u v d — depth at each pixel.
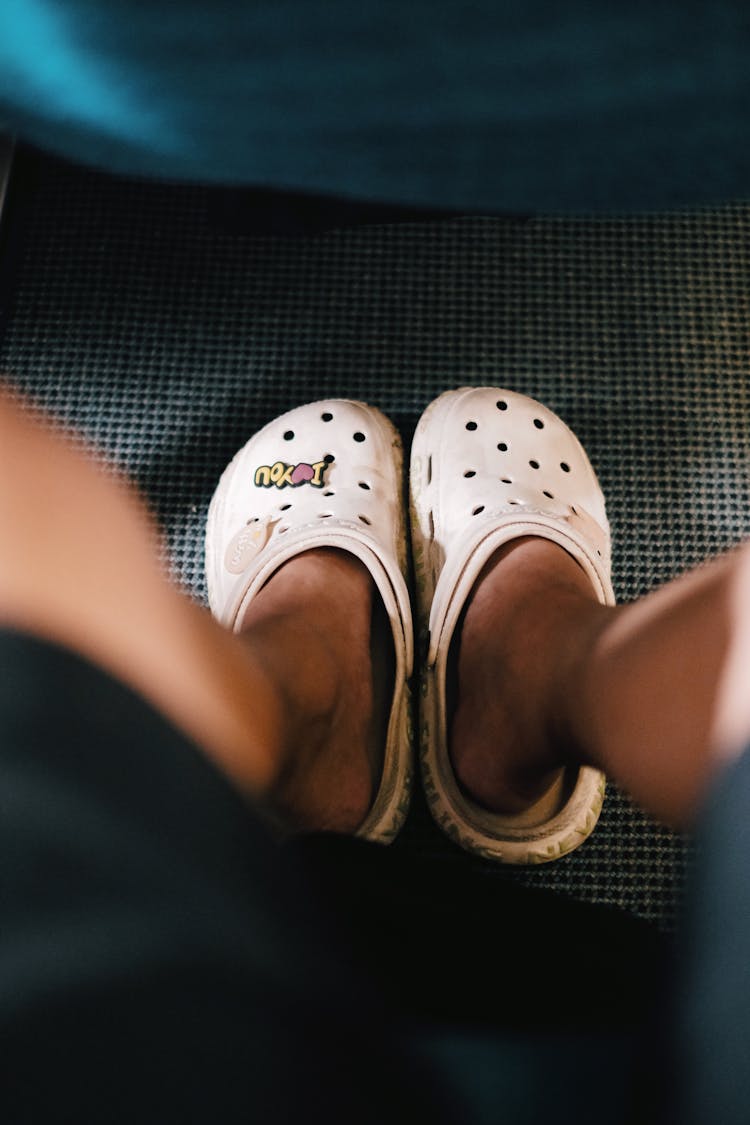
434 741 0.67
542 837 0.65
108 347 0.76
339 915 0.39
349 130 0.51
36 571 0.31
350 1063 0.27
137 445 0.75
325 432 0.73
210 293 0.76
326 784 0.60
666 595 0.49
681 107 0.51
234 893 0.27
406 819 0.68
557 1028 0.38
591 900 0.67
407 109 0.51
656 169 0.54
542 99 0.50
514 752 0.60
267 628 0.60
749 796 0.30
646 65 0.50
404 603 0.66
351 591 0.67
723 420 0.75
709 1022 0.28
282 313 0.76
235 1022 0.24
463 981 0.43
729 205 0.76
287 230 0.75
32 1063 0.20
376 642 0.68
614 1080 0.34
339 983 0.30
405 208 0.74
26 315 0.76
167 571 0.73
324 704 0.59
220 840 0.28
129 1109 0.21
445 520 0.71
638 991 0.42
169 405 0.75
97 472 0.37
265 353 0.76
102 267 0.76
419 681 0.70
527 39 0.49
